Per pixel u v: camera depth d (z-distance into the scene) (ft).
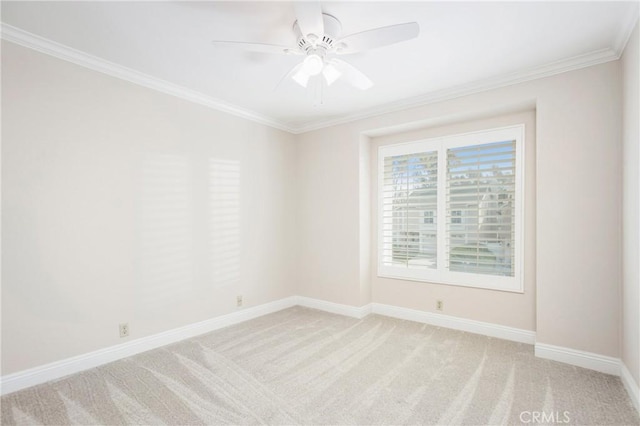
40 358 7.48
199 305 10.73
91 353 8.27
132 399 6.83
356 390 7.17
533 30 6.94
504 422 6.03
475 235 10.77
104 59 8.30
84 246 8.18
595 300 7.95
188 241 10.45
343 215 12.92
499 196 10.35
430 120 10.83
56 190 7.73
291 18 6.59
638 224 6.35
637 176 6.41
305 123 13.83
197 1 6.02
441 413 6.33
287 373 7.96
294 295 14.42
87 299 8.22
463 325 10.92
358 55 8.01
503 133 10.20
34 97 7.39
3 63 6.98
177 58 8.25
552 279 8.50
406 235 12.26
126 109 8.99
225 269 11.56
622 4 6.08
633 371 6.72
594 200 7.95
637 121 6.39
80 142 8.12
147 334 9.39
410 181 12.17
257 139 12.83
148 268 9.44
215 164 11.30
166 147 9.90
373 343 9.82
